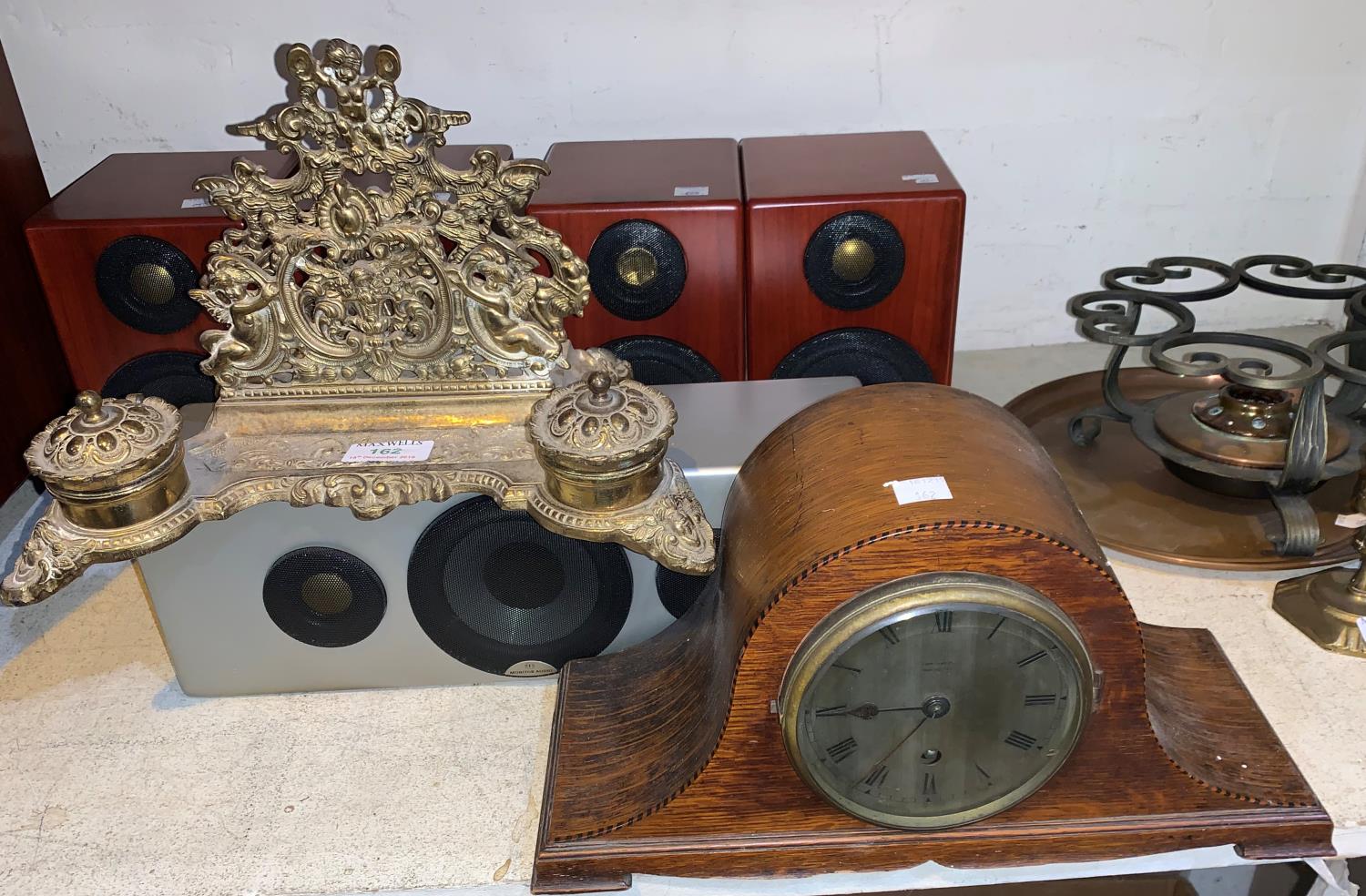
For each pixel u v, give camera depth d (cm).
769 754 111
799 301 179
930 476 107
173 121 229
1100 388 213
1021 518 102
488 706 142
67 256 169
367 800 129
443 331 126
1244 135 245
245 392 131
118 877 119
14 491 209
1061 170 248
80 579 169
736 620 110
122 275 170
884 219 172
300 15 219
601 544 129
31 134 226
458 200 118
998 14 227
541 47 225
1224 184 252
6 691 147
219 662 140
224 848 123
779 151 200
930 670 104
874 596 101
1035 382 252
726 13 223
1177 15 229
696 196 174
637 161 196
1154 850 118
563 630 137
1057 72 235
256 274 122
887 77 233
